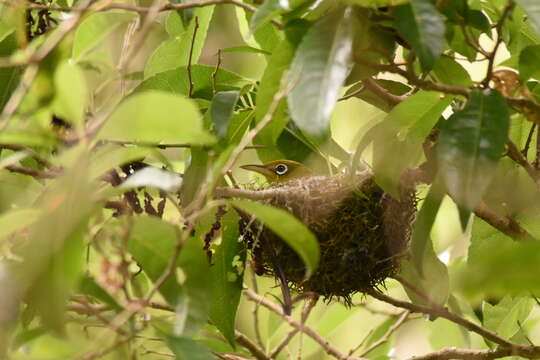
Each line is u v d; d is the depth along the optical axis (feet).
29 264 16.83
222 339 31.42
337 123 40.81
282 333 38.27
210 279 20.61
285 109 23.44
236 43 45.88
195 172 25.45
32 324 27.32
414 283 29.76
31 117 18.74
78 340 22.57
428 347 41.22
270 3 20.67
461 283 13.21
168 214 31.07
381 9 20.85
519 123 28.22
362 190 28.68
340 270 28.68
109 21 25.80
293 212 28.50
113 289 21.20
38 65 20.03
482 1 27.71
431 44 18.86
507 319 31.58
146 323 21.35
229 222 28.22
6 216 17.17
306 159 32.12
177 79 28.53
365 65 21.08
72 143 19.34
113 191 17.24
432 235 35.24
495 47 20.71
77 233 16.58
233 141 27.71
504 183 27.63
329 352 32.73
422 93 23.08
